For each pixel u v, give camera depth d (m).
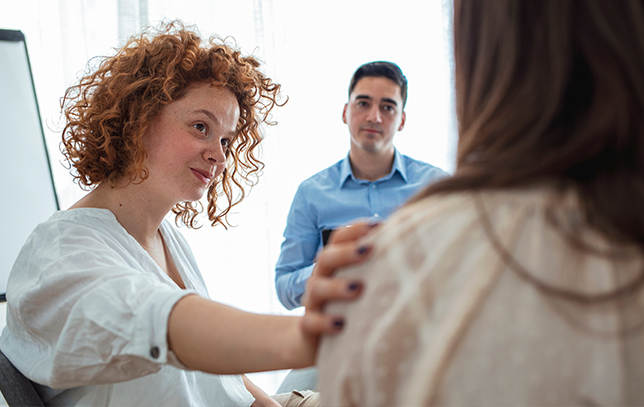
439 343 0.38
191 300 0.76
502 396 0.37
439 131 2.92
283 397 1.45
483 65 0.46
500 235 0.39
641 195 0.39
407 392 0.39
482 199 0.41
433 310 0.40
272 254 2.95
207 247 2.98
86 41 2.86
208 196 1.42
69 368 0.83
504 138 0.43
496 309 0.38
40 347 0.98
